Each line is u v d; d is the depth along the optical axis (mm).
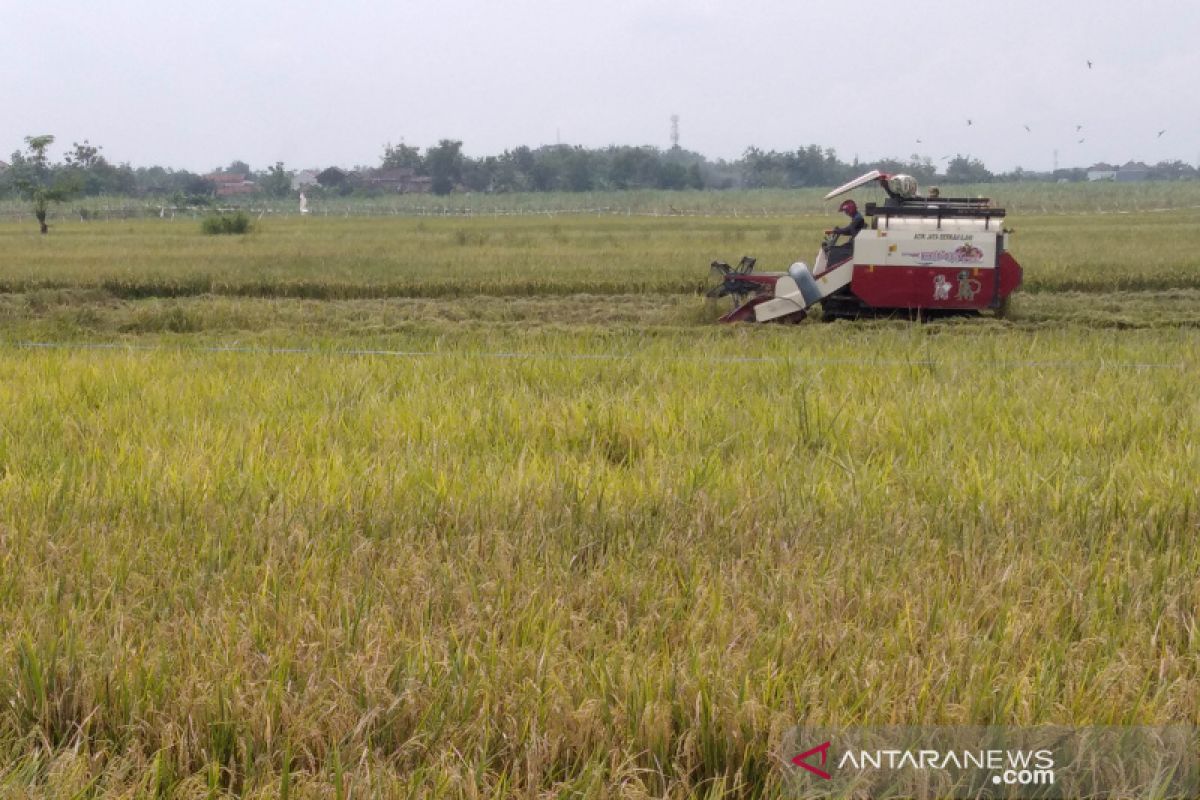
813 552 7445
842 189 24094
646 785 4984
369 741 5148
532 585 6777
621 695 5441
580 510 8266
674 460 9891
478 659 5750
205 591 6770
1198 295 31406
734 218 104688
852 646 5918
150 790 4855
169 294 35312
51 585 6727
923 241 23469
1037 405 12922
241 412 12305
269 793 4738
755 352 17828
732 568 7133
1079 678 5617
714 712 5211
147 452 9875
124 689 5438
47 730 5391
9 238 66562
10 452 10031
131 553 7332
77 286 35031
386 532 7980
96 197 159000
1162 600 6703
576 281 34562
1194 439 10969
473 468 9406
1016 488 8922
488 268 38094
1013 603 6559
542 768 4980
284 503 8281
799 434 11062
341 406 12789
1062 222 84000
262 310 27641
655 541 7684
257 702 5266
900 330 22969
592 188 190250
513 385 14297
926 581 6863
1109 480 8914
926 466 9641
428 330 24547
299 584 6816
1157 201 130875
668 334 23016
